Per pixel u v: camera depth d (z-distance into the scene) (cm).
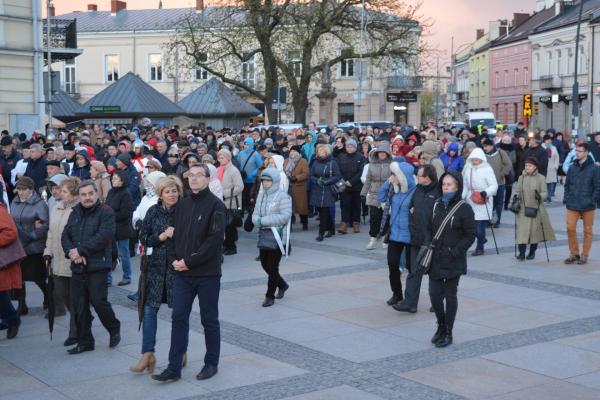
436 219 873
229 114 3772
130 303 1116
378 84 6475
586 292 1147
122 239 1212
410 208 1012
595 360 822
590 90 6144
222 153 1474
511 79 7812
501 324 970
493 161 1828
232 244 1521
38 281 1038
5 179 1719
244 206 1875
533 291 1155
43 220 1018
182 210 755
